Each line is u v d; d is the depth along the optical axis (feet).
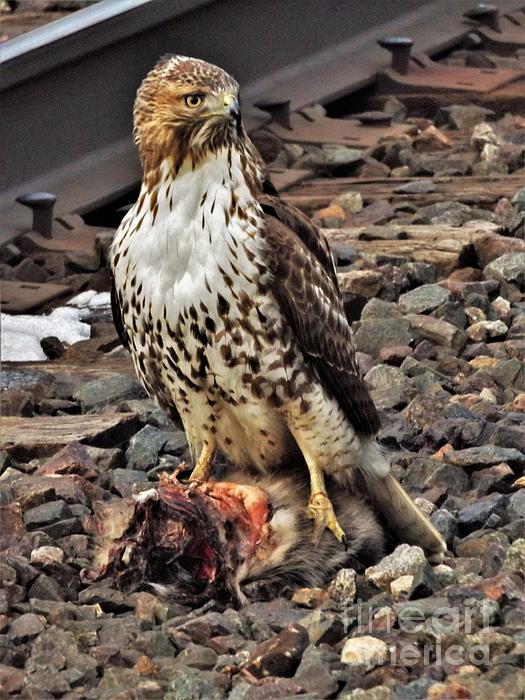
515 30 80.64
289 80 68.69
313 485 32.63
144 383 34.42
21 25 78.28
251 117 65.57
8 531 32.83
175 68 31.27
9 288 52.03
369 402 34.06
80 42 57.77
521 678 25.04
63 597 30.35
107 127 59.88
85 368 44.21
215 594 29.89
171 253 31.45
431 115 71.46
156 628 28.71
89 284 53.01
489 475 34.58
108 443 38.47
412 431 37.37
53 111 57.67
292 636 26.66
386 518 32.96
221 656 27.02
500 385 40.83
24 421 39.04
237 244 31.42
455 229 51.80
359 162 63.05
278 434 33.27
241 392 32.48
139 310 32.30
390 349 42.37
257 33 67.15
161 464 37.22
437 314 44.91
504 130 67.67
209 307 31.50
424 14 78.23
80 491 34.53
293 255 32.14
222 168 31.48
